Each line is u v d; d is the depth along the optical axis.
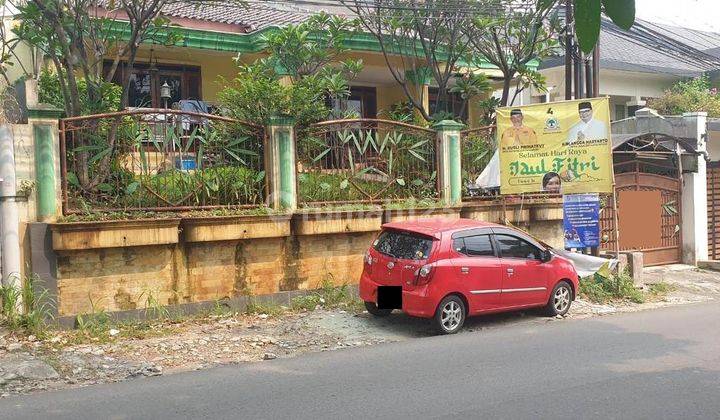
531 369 7.05
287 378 6.86
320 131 11.12
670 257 15.84
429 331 9.29
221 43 14.35
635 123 16.38
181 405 5.94
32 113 8.75
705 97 19.56
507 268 9.65
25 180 8.70
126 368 7.40
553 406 5.76
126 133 9.58
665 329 9.38
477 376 6.78
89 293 8.98
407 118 14.64
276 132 10.50
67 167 9.19
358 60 14.31
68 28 9.77
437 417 5.48
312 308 10.38
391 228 9.59
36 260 8.65
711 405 5.81
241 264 10.14
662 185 15.68
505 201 12.66
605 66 19.61
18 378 6.98
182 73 14.99
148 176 9.64
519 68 14.84
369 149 11.63
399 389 6.33
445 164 12.17
